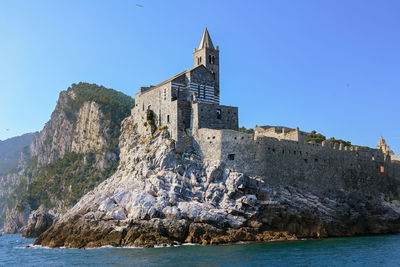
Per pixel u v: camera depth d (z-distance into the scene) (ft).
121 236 260.21
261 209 282.15
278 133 386.52
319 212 302.86
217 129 333.62
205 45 374.02
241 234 266.16
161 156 306.76
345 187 352.28
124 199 287.69
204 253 223.92
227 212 274.77
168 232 258.98
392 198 385.70
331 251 232.73
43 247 291.99
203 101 351.87
